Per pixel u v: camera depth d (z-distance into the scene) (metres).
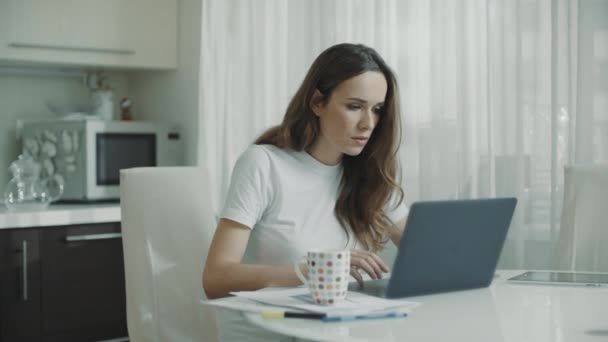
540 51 2.83
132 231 2.14
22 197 3.48
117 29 3.97
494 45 2.91
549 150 2.84
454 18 3.02
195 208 2.25
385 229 2.15
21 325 3.39
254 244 2.06
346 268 1.46
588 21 2.72
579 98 2.74
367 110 1.96
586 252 2.44
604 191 2.45
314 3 3.49
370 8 3.27
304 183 2.06
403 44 3.16
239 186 2.00
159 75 4.29
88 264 3.57
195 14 4.01
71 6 3.85
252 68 3.72
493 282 1.89
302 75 3.55
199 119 3.87
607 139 2.72
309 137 2.06
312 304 1.46
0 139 4.08
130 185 2.15
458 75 2.99
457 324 1.39
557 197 2.82
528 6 2.84
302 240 2.04
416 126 3.14
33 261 3.41
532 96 2.86
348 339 1.26
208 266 1.89
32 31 3.75
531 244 2.89
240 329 1.87
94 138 3.82
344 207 2.11
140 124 3.97
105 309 3.64
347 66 1.96
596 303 1.61
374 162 2.10
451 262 1.70
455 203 1.64
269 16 3.66
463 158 2.98
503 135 2.91
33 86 4.17
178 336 2.16
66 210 3.48
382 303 1.50
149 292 2.13
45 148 3.91
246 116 3.75
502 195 2.92
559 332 1.34
